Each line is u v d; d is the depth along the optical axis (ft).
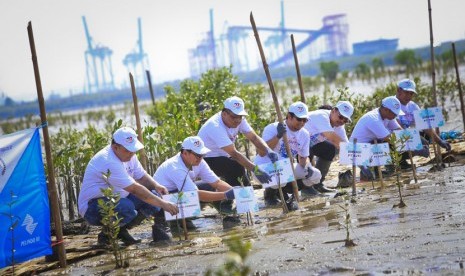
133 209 33.76
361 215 31.83
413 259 22.61
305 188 42.01
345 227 29.50
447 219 28.04
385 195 36.73
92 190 33.60
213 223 38.60
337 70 246.06
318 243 27.04
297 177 41.39
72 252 32.86
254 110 68.85
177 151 48.83
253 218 36.91
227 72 71.67
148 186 35.06
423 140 46.96
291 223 32.94
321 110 44.01
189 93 68.85
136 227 39.60
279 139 40.14
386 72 224.12
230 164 39.27
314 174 41.22
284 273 23.20
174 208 32.96
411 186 38.52
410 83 47.78
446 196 33.55
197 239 32.17
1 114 448.65
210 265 25.96
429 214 29.60
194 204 33.22
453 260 21.88
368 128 43.93
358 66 241.76
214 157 39.22
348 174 43.55
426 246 24.00
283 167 37.24
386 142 42.65
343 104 43.06
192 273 25.18
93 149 48.85
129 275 26.63
